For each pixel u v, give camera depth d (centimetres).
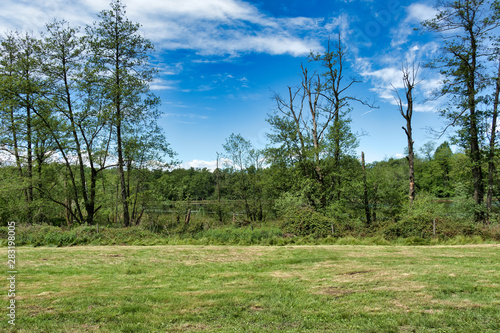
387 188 2281
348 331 413
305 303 517
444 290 567
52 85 1936
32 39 1964
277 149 2369
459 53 1811
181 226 1916
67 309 495
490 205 1834
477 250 1009
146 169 2497
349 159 2262
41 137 2023
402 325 428
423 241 1252
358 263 826
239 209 3122
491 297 527
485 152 1828
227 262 859
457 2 1736
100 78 1955
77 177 2511
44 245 1244
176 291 593
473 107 1823
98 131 2081
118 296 558
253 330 421
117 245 1267
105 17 1917
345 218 1973
